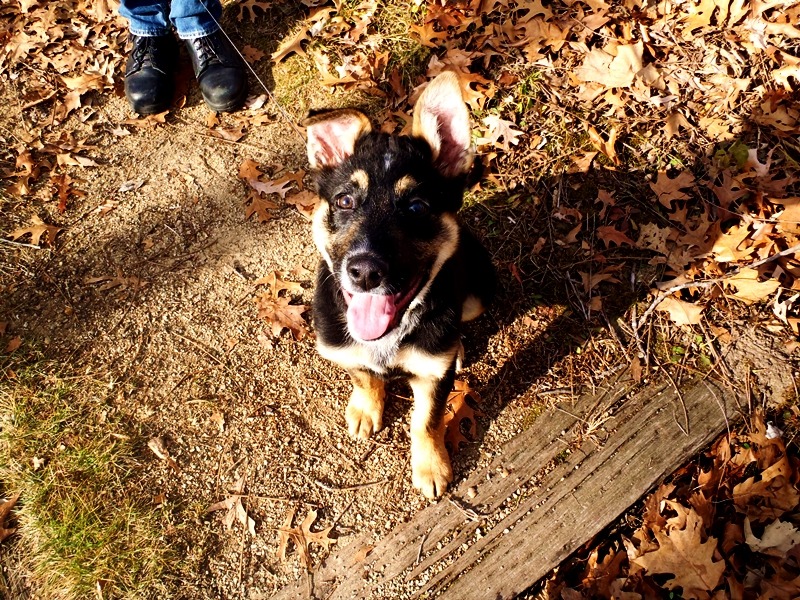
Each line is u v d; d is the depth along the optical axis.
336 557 1.08
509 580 1.05
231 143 1.48
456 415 1.18
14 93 1.53
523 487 1.12
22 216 1.38
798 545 1.03
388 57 1.58
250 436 1.18
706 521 1.06
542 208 1.37
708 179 1.37
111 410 1.19
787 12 1.51
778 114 1.40
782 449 1.10
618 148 1.42
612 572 1.05
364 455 1.17
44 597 1.04
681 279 1.27
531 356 1.24
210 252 1.36
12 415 1.16
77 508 1.09
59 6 1.65
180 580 1.06
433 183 1.02
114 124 1.50
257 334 1.27
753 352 1.21
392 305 0.99
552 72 1.53
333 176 1.04
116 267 1.33
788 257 1.25
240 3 1.66
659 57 1.51
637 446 1.14
